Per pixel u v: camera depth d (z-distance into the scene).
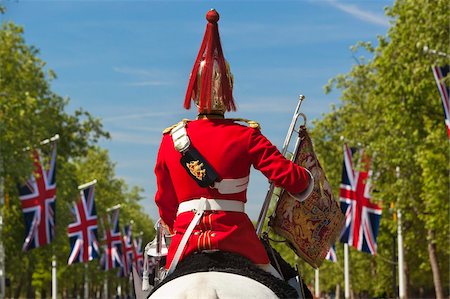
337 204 15.35
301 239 15.21
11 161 96.69
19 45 112.50
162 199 14.88
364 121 113.06
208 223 14.05
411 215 103.69
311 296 16.08
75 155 133.75
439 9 76.06
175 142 14.13
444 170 87.50
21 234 119.56
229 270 13.36
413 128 90.38
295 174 13.91
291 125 15.25
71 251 140.62
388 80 87.56
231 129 14.12
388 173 98.88
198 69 14.48
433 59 76.88
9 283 129.88
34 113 118.81
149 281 15.94
